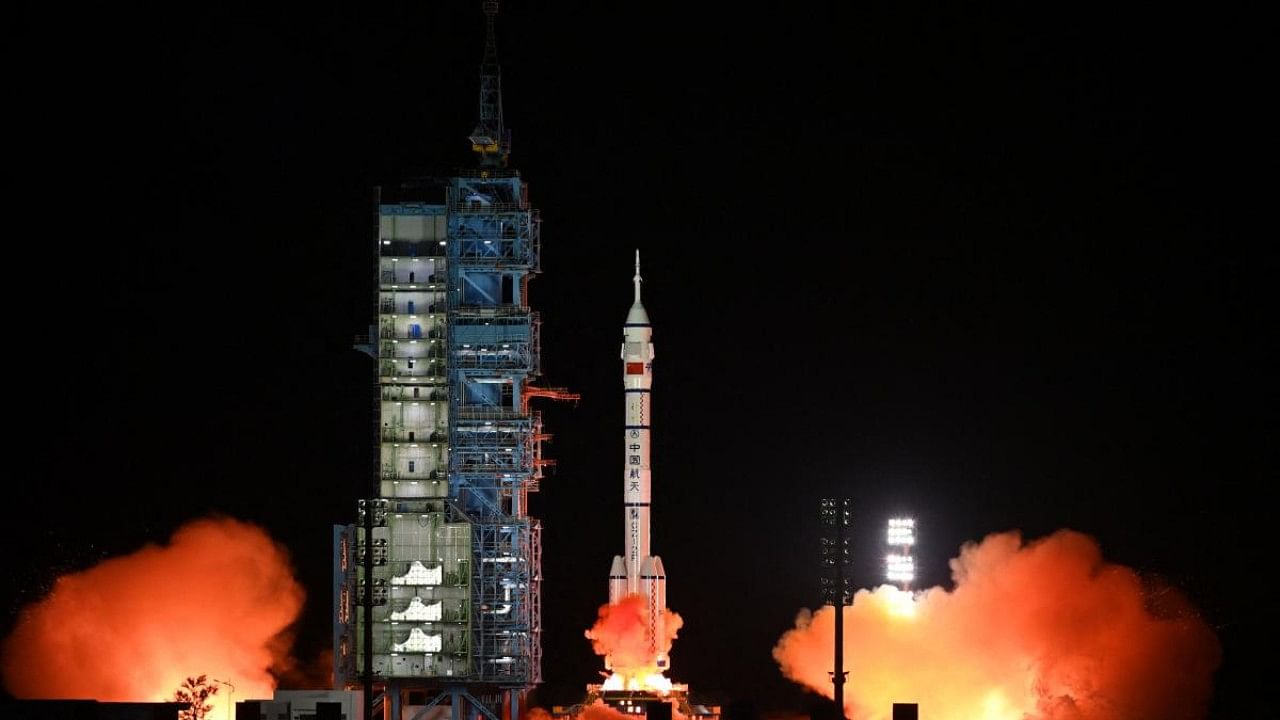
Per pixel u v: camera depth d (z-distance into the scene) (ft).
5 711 538.47
